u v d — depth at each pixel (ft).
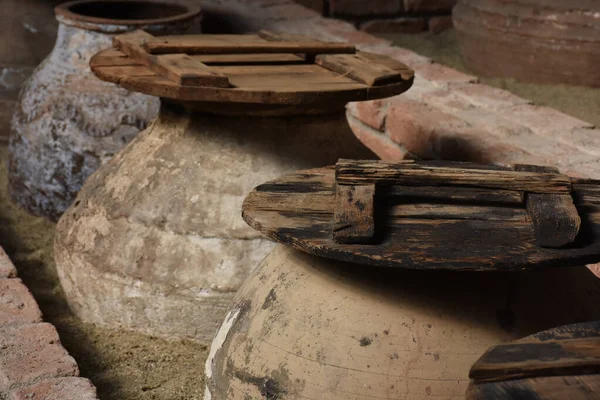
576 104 11.24
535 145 9.30
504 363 5.51
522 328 6.30
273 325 6.50
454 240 6.19
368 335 6.28
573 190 6.53
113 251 8.32
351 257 6.12
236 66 8.49
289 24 12.80
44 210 10.41
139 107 10.04
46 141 10.20
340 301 6.38
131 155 8.61
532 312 6.35
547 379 5.48
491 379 5.50
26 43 11.96
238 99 7.79
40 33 11.94
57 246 8.79
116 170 8.61
